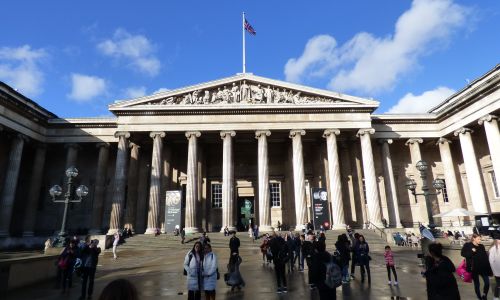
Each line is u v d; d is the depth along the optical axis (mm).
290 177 46375
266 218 38750
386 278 16500
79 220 46281
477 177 40406
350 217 43781
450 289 7070
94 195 45719
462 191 46438
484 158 42781
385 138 46062
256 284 15586
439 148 48031
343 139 46031
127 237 37406
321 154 45625
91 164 48531
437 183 21766
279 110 41406
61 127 45844
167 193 38750
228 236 36625
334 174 40094
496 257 11094
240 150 49812
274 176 48781
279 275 13641
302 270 19922
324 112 41875
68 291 15602
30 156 47625
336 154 40750
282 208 47719
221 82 42344
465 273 12391
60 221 46156
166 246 33844
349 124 41594
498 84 36156
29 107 41500
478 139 43781
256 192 48438
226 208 39125
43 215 46438
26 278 16641
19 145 40500
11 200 39125
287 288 14445
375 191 39781
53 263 18969
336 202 39344
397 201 46875
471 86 41656
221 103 41594
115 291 3146
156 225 38812
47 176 47656
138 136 42906
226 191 39531
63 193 46938
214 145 49812
